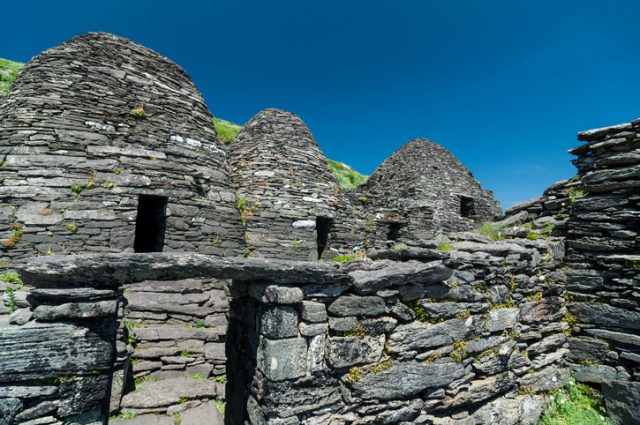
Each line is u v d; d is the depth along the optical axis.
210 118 9.62
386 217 12.88
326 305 3.51
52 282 2.75
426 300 4.04
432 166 17.27
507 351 4.66
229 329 4.56
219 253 8.42
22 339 2.59
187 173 8.30
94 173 7.15
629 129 5.62
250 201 9.80
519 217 7.21
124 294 6.54
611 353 5.10
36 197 6.62
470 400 4.24
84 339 2.78
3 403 2.51
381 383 3.64
